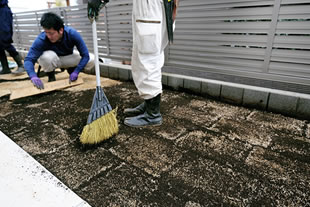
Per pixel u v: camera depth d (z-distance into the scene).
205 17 2.31
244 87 2.12
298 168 1.25
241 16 2.09
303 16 1.77
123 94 2.55
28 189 1.05
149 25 1.42
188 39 2.52
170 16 1.46
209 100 2.35
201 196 1.04
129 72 3.00
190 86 2.52
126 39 3.11
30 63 2.42
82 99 2.38
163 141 1.53
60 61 2.73
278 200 1.02
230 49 2.26
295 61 1.92
